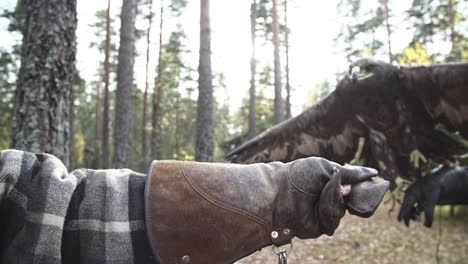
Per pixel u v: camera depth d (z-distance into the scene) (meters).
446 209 11.16
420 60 11.82
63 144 4.58
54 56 4.50
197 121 10.98
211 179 1.40
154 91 33.97
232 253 1.37
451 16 19.73
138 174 1.44
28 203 1.23
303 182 1.47
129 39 13.75
